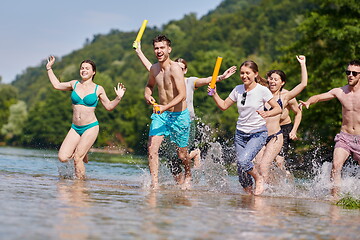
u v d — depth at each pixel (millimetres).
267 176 8438
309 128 26828
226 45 95938
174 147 8359
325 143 25750
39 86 119625
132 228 3650
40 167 10742
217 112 43250
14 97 109500
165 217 4223
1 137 85250
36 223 3611
